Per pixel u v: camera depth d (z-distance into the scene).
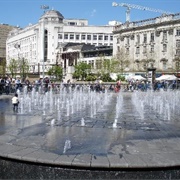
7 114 14.21
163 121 12.57
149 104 21.56
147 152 6.88
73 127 10.50
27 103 20.47
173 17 68.94
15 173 6.43
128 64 77.56
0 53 194.50
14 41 158.38
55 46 125.62
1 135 8.77
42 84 36.38
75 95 30.30
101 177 5.95
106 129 10.18
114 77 67.19
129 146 7.51
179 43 67.19
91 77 58.94
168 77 53.06
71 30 126.38
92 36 127.31
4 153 6.62
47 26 125.75
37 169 6.23
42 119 12.52
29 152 6.74
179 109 18.08
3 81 32.75
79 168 6.01
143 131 9.88
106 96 30.41
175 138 8.66
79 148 7.25
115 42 86.06
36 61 129.38
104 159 6.25
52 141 8.00
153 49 73.19
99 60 85.00
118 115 14.38
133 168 5.90
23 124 11.07
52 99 24.45
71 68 74.31
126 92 39.12
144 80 54.78
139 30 76.88
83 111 15.96
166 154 6.68
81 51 101.81
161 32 70.88
